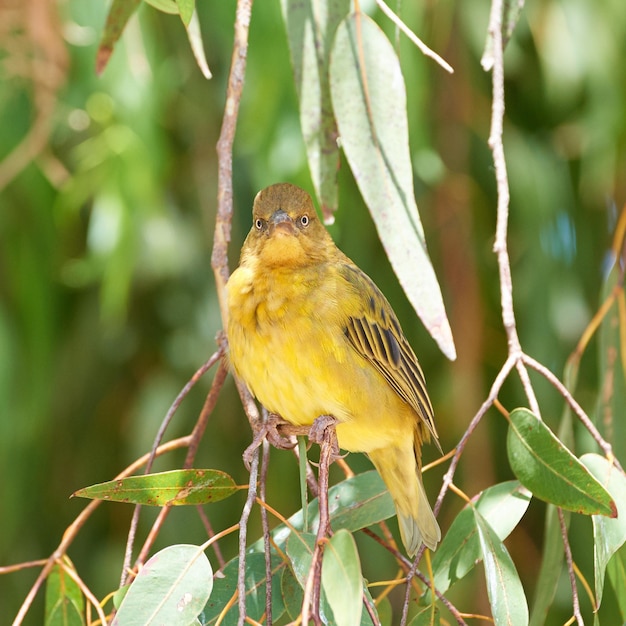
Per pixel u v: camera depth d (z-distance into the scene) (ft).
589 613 32.65
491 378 39.24
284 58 30.81
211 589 18.61
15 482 36.60
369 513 22.16
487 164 37.70
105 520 40.78
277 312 23.06
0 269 37.73
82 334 40.52
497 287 39.52
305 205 24.63
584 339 24.22
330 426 22.89
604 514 18.74
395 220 19.44
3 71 34.06
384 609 22.98
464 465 37.73
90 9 33.14
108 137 34.42
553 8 34.71
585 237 38.40
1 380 35.42
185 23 20.24
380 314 24.32
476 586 36.06
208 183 39.04
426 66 32.99
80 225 41.37
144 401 39.37
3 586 38.96
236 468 38.70
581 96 36.65
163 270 38.32
